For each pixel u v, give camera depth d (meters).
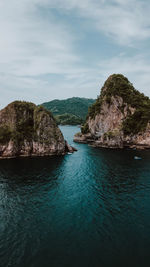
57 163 67.94
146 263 21.12
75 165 65.50
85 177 52.12
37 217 31.03
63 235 26.28
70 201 37.03
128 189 43.47
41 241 25.03
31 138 81.31
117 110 125.62
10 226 28.44
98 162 70.31
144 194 40.56
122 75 145.75
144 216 31.47
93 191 42.16
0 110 88.38
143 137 106.50
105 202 36.62
